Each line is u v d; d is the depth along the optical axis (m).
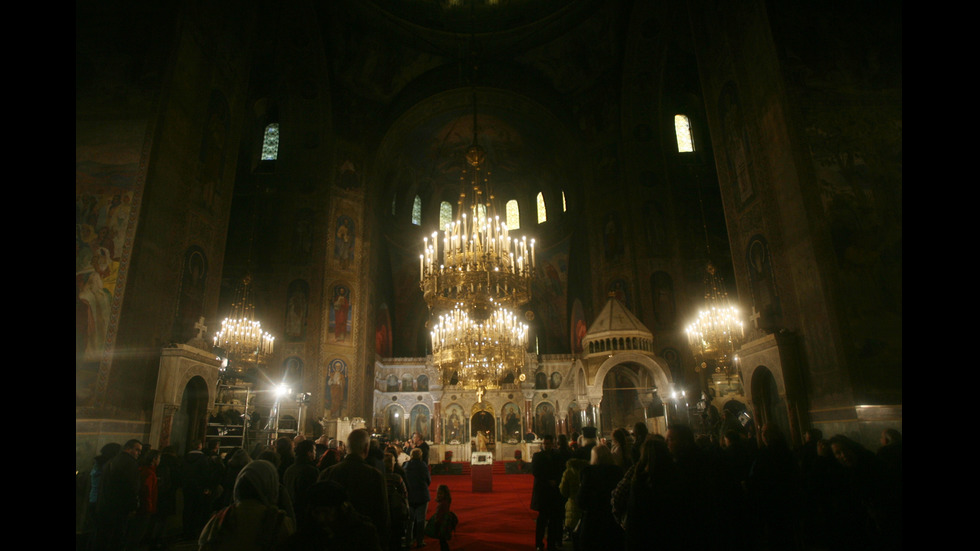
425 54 26.98
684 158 25.23
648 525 3.71
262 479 3.54
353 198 25.33
